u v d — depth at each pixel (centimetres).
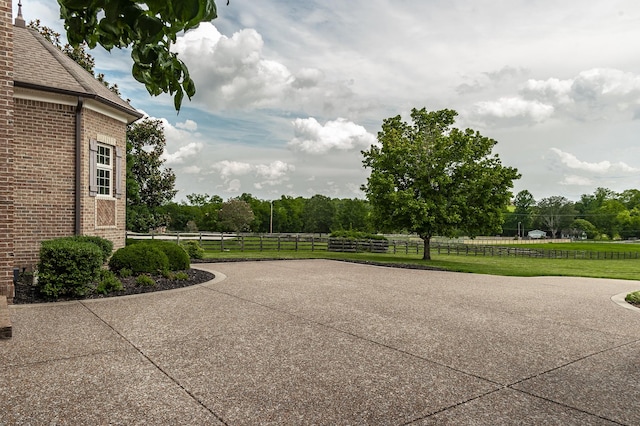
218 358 486
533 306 877
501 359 508
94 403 358
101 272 947
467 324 692
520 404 377
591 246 5888
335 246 2605
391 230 2153
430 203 1972
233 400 371
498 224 2047
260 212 8606
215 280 1105
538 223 11956
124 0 111
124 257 1054
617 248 5550
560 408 370
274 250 2456
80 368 444
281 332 608
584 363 501
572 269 2112
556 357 523
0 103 734
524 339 607
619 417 353
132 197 2034
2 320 555
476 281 1288
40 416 332
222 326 635
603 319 761
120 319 663
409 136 2322
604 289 1170
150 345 530
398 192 2019
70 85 1038
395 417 345
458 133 2070
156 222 2155
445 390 406
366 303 852
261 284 1072
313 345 547
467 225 2047
